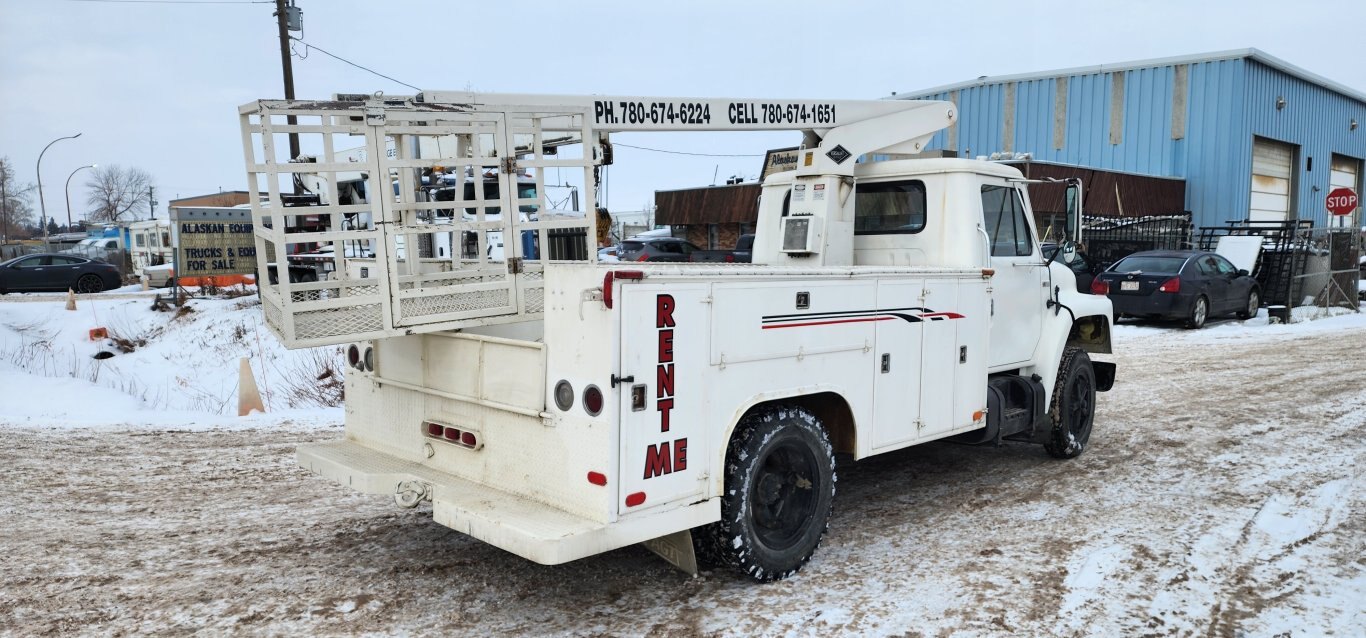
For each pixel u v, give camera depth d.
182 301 21.12
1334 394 9.95
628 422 3.77
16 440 7.92
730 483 4.30
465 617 4.13
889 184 6.41
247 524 5.55
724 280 4.11
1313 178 33.59
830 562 4.87
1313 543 5.16
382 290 4.06
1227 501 6.01
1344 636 3.95
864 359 4.93
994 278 6.14
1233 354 13.24
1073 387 7.27
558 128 5.43
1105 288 7.74
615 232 53.25
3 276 27.00
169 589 4.47
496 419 4.24
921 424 5.40
